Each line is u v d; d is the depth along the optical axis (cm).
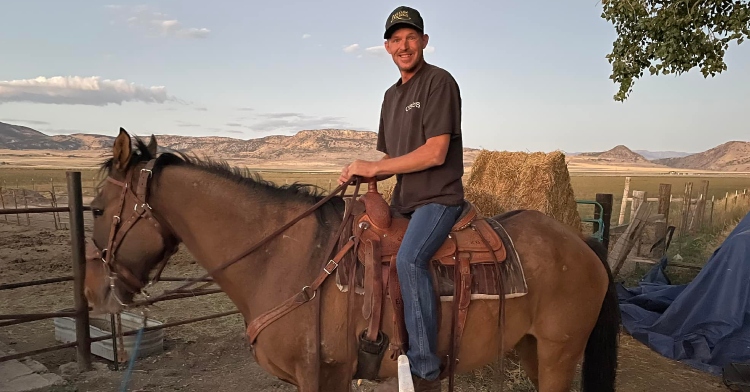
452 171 245
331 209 250
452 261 244
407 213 252
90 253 242
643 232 895
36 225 1642
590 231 958
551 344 271
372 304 225
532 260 261
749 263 494
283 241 238
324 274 226
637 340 553
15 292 759
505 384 431
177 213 244
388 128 265
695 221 1382
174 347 518
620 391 430
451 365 243
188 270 921
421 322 227
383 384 254
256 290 236
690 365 485
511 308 253
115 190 241
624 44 726
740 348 478
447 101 235
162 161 247
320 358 227
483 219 267
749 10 617
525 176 604
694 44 652
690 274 845
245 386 424
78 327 445
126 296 243
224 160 265
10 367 439
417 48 247
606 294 291
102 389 411
